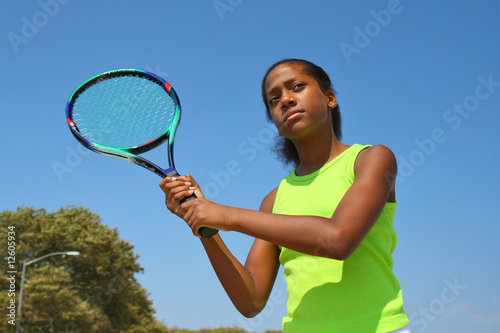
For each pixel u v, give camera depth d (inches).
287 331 71.5
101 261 1044.5
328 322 67.1
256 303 78.9
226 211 66.3
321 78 81.7
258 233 64.3
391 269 71.4
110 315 1083.3
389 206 73.7
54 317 895.1
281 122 79.0
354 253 69.0
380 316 65.6
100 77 102.5
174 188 74.2
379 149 70.6
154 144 98.0
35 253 1007.0
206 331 816.9
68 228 1044.5
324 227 61.5
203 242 77.5
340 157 76.2
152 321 1146.0
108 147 96.4
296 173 84.4
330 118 82.4
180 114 101.1
